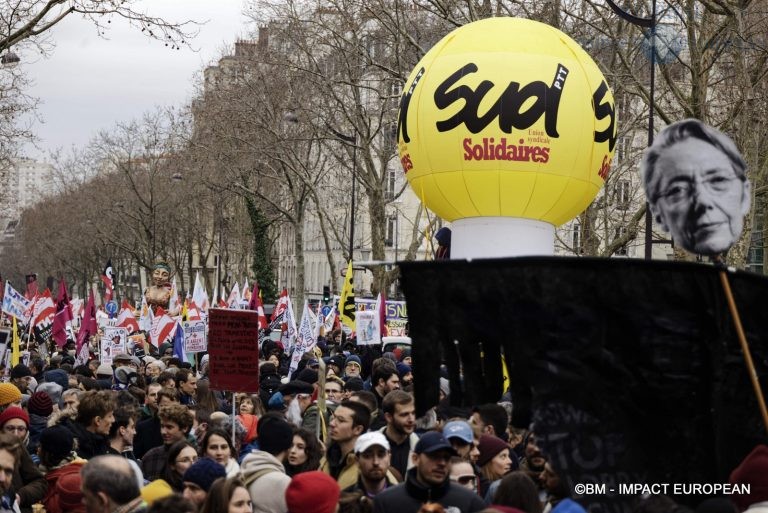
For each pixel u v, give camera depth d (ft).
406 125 45.37
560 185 43.52
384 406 30.01
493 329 16.34
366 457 26.11
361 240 206.28
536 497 22.09
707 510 16.05
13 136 90.12
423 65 44.96
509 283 16.15
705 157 15.60
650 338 16.12
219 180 192.95
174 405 32.91
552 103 42.55
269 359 64.54
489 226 44.78
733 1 81.51
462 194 44.21
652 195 15.85
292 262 319.88
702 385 16.19
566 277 16.07
